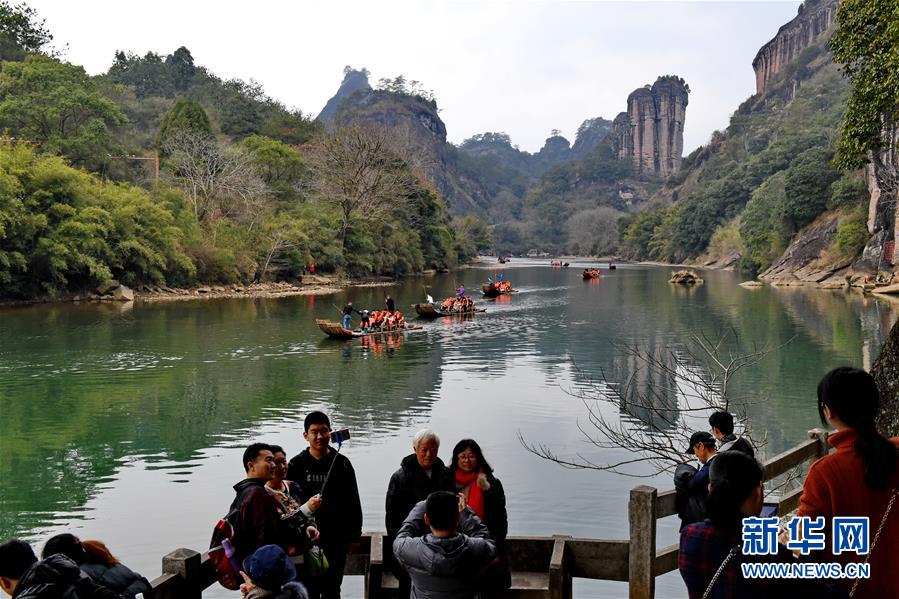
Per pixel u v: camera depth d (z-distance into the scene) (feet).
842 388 14.39
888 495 14.02
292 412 76.79
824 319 163.43
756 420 71.41
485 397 83.82
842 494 14.17
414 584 19.06
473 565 18.53
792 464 27.73
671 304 209.97
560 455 60.03
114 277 214.07
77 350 117.08
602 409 76.79
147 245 216.74
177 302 203.10
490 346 126.21
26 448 63.36
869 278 257.14
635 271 451.12
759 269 379.14
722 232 516.32
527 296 244.42
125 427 70.49
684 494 22.67
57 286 198.08
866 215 291.17
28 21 338.34
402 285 293.02
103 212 197.98
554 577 21.01
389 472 55.77
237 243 253.03
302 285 271.90
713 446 24.32
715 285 301.63
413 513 20.02
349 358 112.57
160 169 302.86
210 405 79.87
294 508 20.66
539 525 45.50
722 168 640.58
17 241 182.09
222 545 19.45
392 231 342.64
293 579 17.85
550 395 84.58
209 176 269.85
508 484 52.85
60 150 243.60
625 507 48.37
